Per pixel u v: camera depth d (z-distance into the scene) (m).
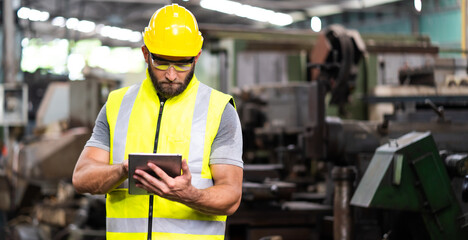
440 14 18.25
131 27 24.41
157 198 2.25
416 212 3.86
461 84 5.22
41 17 19.31
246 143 7.98
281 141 7.78
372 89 5.59
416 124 4.75
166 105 2.31
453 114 5.23
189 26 2.25
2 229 8.10
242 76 8.77
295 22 24.05
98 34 25.03
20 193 7.88
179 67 2.23
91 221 7.11
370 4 20.28
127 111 2.36
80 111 7.77
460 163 3.85
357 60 5.50
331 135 4.57
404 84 5.75
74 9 22.66
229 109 2.33
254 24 25.23
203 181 2.25
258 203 5.18
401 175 3.70
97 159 2.33
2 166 9.24
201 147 2.26
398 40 9.23
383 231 4.49
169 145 2.27
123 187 2.30
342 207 4.34
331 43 5.67
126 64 26.06
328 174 5.61
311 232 5.29
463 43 10.09
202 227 2.27
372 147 4.68
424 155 3.79
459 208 3.87
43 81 15.56
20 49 16.06
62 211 7.59
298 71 9.17
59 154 7.49
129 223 2.27
